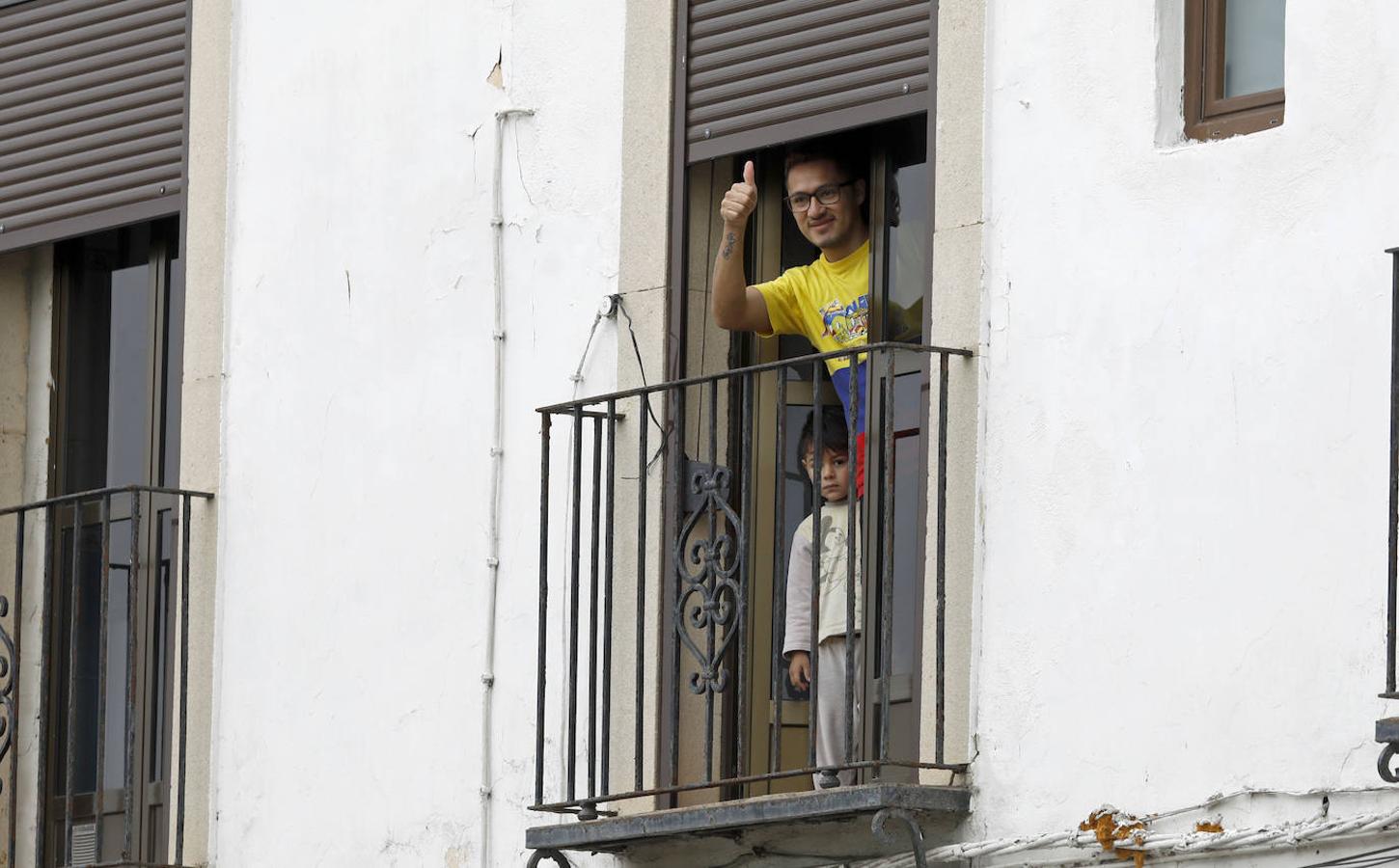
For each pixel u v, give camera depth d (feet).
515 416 76.07
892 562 64.85
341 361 79.61
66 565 87.45
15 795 81.71
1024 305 65.87
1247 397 62.18
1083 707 63.82
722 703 72.33
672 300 73.46
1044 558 64.85
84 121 85.46
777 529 67.31
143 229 87.51
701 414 73.20
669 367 73.20
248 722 79.82
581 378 74.90
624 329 74.13
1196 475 62.69
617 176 74.95
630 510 73.41
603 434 74.08
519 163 76.95
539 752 71.05
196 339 82.43
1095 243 64.90
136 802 84.43
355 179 80.07
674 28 74.18
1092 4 65.67
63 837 86.53
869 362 67.56
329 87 80.89
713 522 69.26
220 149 82.64
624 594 73.20
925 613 66.64
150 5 84.84
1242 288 62.54
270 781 79.20
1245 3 64.64
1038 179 66.08
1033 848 63.98
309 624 79.15
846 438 71.46
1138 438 63.72
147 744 84.64
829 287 71.92
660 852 71.15
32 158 86.17
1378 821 58.95
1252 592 61.57
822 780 66.49
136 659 85.10
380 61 80.07
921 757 66.18
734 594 70.69
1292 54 62.44
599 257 75.00
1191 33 64.90
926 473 67.51
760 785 72.13
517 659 75.15
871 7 70.23
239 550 80.79
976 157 67.00
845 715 65.10
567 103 76.28
